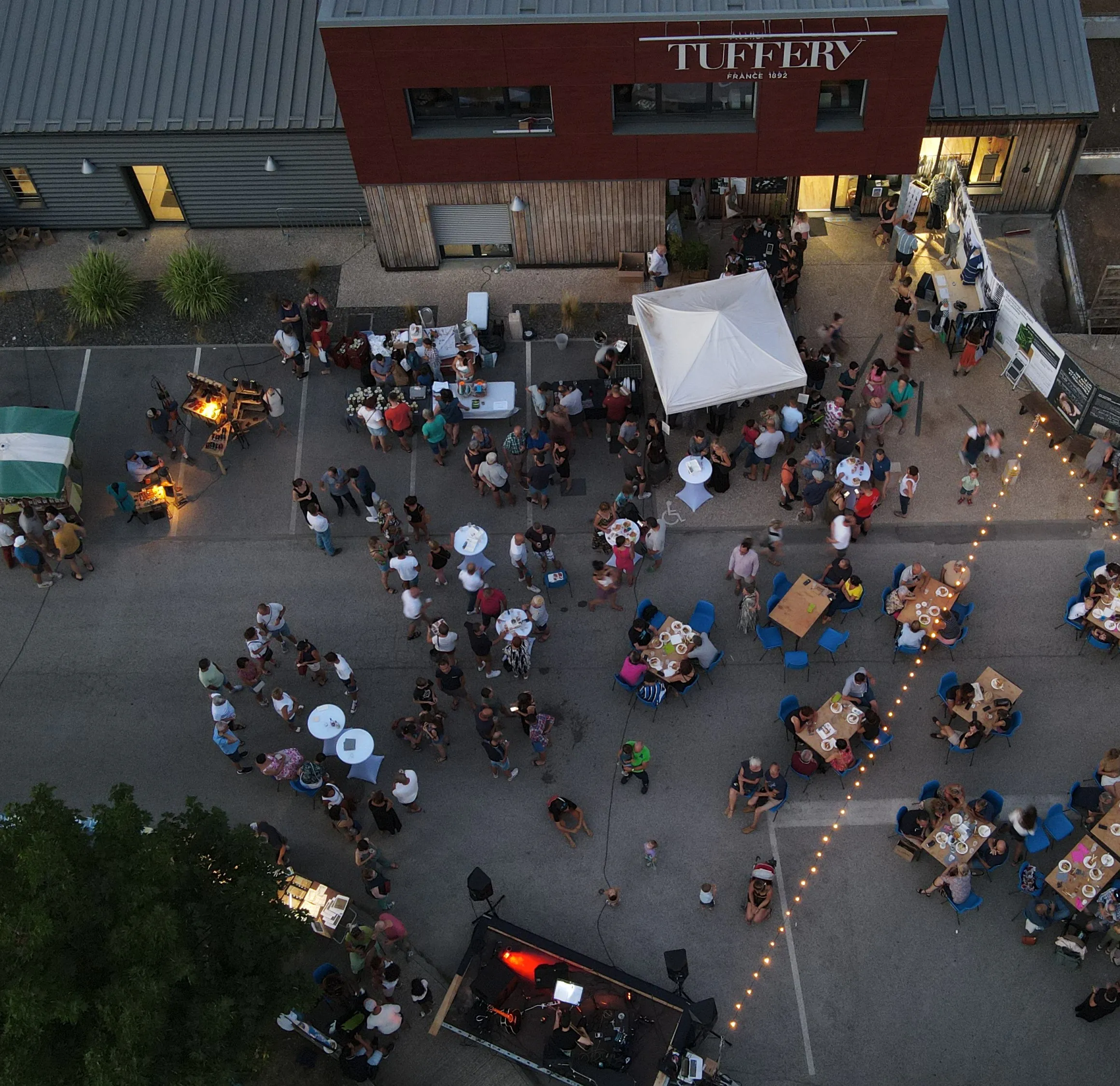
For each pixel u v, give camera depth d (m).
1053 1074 18.08
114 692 22.83
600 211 27.64
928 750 21.27
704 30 23.95
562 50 24.38
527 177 26.92
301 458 25.81
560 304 28.00
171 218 30.09
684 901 19.91
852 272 28.30
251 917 16.28
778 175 26.91
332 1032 17.94
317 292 27.59
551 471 23.83
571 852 20.52
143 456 24.70
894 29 23.83
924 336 27.00
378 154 26.50
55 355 27.59
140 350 27.62
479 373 26.72
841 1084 18.14
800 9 23.72
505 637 21.70
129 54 27.72
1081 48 27.23
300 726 22.27
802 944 19.39
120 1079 13.84
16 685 22.98
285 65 27.44
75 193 29.03
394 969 18.33
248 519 24.98
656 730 21.77
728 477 24.45
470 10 24.09
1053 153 28.00
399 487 25.28
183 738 22.23
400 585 23.86
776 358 23.81
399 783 20.17
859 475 23.42
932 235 28.89
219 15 27.83
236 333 27.83
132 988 14.41
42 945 14.24
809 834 20.47
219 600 23.88
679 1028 18.12
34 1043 13.90
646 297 25.12
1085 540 23.58
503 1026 18.41
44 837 14.91
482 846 20.67
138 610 23.81
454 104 25.98
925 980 18.95
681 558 23.88
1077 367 23.73
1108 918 18.53
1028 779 20.83
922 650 22.00
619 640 22.88
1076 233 30.73
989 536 23.75
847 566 21.84
